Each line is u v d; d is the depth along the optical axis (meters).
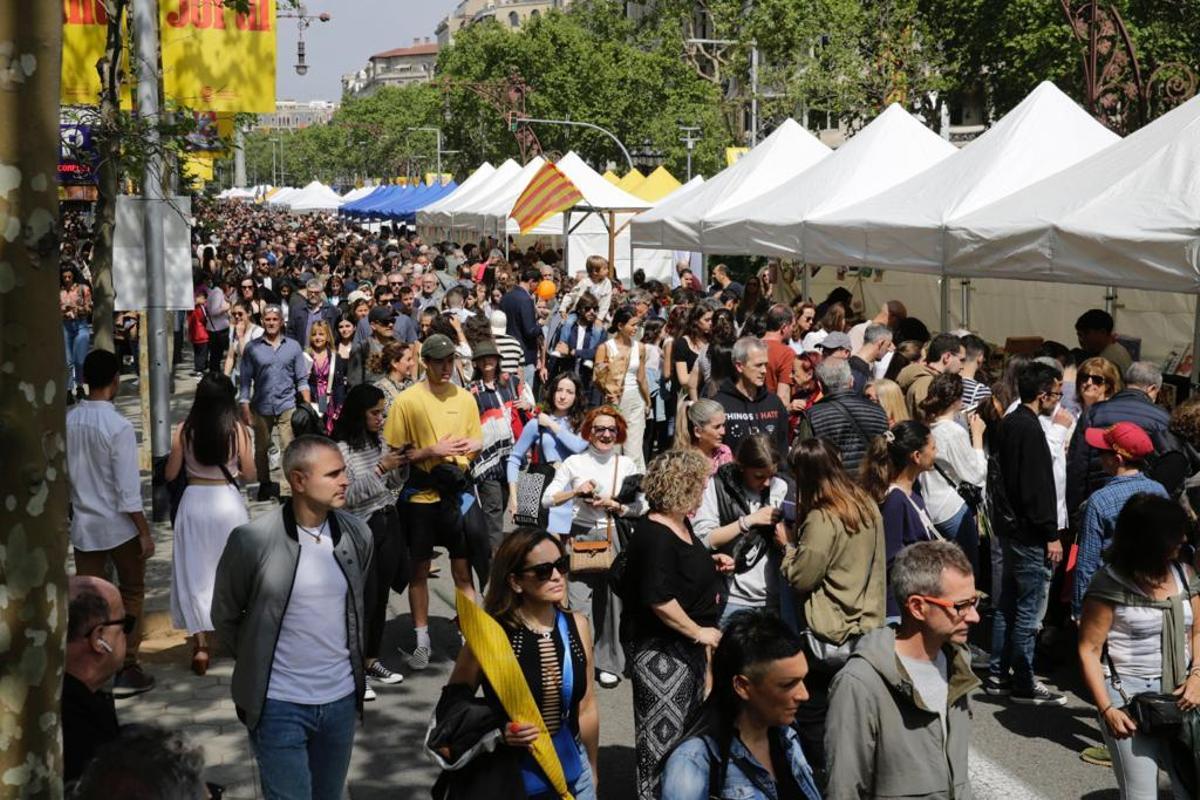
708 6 57.16
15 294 2.64
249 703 4.81
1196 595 5.21
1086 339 9.99
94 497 7.28
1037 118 12.33
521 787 4.22
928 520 6.47
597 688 7.86
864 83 46.09
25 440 2.65
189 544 7.52
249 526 4.86
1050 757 6.71
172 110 12.28
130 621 3.90
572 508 7.45
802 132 18.00
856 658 4.02
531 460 9.09
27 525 2.65
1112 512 6.23
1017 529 7.34
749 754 3.54
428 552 8.05
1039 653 8.30
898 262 12.43
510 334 16.66
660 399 14.30
